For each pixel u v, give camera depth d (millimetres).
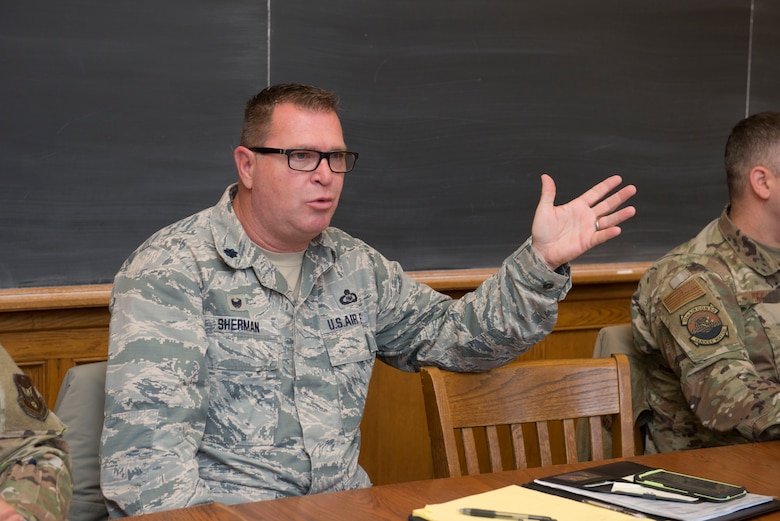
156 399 1614
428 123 2705
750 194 2070
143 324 1657
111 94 2340
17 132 2262
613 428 1790
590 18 2895
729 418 1834
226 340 1730
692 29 3053
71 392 1745
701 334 1956
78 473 1692
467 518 1249
